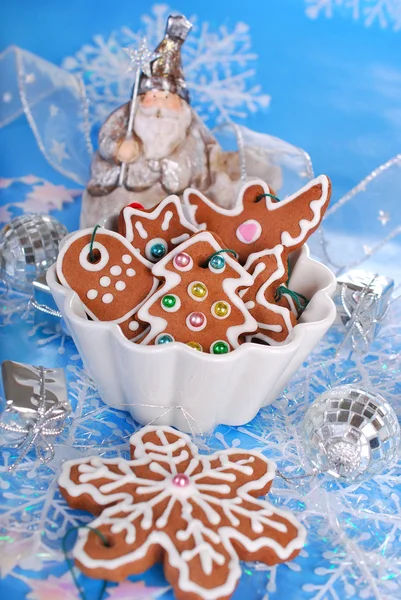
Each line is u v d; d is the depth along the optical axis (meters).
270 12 0.87
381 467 0.52
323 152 0.82
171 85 0.67
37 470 0.52
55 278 0.54
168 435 0.52
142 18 0.86
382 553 0.49
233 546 0.47
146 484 0.49
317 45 0.86
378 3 0.85
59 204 0.75
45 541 0.48
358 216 0.74
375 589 0.47
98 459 0.50
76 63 0.85
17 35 0.85
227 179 0.70
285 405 0.58
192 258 0.53
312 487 0.52
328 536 0.50
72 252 0.54
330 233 0.74
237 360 0.51
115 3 0.86
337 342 0.63
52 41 0.85
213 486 0.49
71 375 0.58
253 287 0.54
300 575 0.48
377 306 0.61
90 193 0.69
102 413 0.56
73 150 0.79
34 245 0.61
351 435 0.51
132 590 0.46
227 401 0.54
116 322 0.53
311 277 0.57
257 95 0.85
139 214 0.55
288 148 0.73
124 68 0.84
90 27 0.86
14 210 0.73
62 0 0.86
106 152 0.68
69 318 0.52
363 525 0.51
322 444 0.51
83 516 0.49
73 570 0.46
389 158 0.81
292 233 0.56
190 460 0.50
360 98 0.85
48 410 0.50
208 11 0.86
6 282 0.63
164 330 0.52
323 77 0.86
